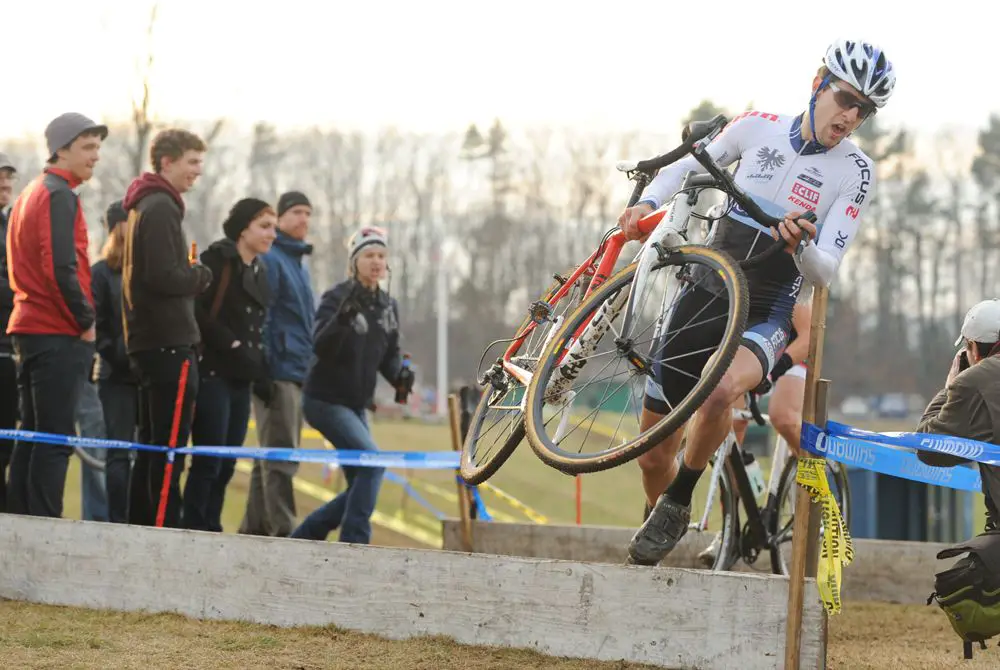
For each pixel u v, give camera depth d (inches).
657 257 598.5
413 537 1642.5
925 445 609.6
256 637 634.8
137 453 846.5
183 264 826.2
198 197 6953.7
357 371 962.7
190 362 839.1
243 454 862.5
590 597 603.2
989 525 647.8
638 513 2263.8
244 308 925.8
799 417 830.5
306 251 1049.5
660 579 590.2
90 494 1059.3
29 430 856.9
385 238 982.4
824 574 560.4
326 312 964.0
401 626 640.4
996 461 606.9
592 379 623.8
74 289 809.5
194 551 688.4
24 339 820.0
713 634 578.9
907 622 831.7
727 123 660.7
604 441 739.4
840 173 646.5
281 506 1005.2
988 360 653.3
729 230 660.1
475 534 1018.7
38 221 807.1
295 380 1023.0
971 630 631.2
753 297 653.3
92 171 841.5
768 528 840.9
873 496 1421.0
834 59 627.5
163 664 575.2
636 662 591.8
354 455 908.0
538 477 2815.0
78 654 590.2
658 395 660.1
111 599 707.4
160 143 830.5
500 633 621.0
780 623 568.1
